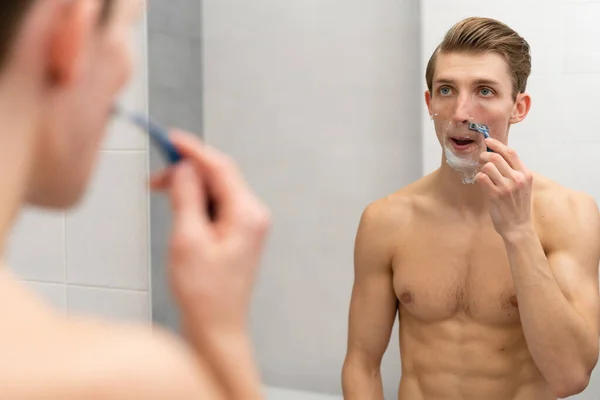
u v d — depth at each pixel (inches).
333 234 73.7
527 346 51.8
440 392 52.9
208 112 78.4
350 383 55.8
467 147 50.0
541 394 51.9
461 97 49.7
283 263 76.2
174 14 74.7
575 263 50.4
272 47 75.3
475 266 52.3
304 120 74.4
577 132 63.0
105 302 75.3
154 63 72.7
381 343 56.5
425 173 67.9
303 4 73.7
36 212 77.9
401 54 69.7
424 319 54.1
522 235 47.1
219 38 77.5
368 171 71.8
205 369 12.4
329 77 73.0
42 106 11.4
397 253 55.0
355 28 71.6
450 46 50.9
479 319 52.2
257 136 76.4
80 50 11.1
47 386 9.1
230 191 13.8
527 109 52.8
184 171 13.8
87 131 12.1
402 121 70.0
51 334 9.8
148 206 72.8
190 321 12.6
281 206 75.9
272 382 77.4
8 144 11.0
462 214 53.4
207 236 13.0
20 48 10.9
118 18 12.3
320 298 74.6
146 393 9.6
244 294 13.1
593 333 48.7
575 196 52.9
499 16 64.6
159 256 74.2
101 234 75.1
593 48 62.0
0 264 10.9
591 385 63.2
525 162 65.0
